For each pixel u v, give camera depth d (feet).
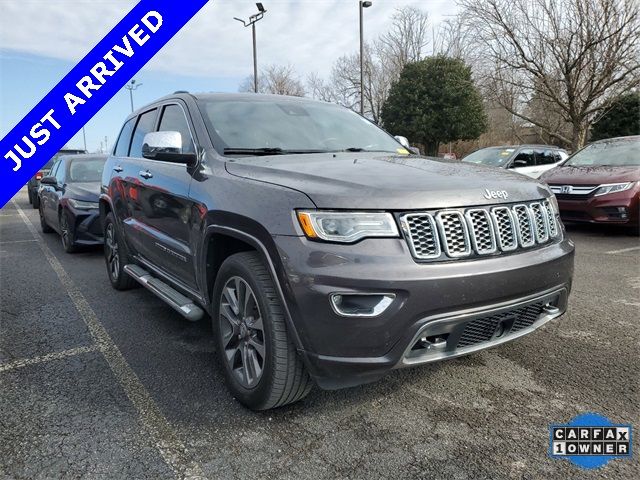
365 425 8.52
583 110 48.78
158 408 9.17
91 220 23.77
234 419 8.77
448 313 7.64
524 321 8.99
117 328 13.47
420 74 88.22
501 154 38.27
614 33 44.14
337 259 7.39
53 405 9.32
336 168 9.20
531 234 8.87
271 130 11.87
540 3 48.47
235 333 9.30
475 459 7.55
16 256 24.45
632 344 11.66
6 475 7.32
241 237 8.68
